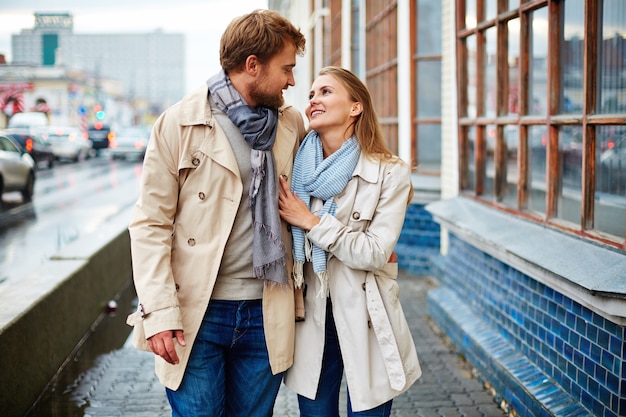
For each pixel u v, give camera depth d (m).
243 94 2.38
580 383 3.20
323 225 2.40
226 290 2.40
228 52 2.36
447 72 6.64
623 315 2.64
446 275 5.81
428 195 7.71
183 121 2.33
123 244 7.50
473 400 4.10
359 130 2.53
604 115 3.17
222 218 2.37
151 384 4.43
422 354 4.93
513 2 4.33
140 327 2.36
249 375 2.50
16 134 24.33
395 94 8.60
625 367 2.79
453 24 5.50
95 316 5.95
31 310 4.01
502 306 4.30
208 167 2.35
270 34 2.32
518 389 3.69
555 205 3.77
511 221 4.24
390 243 2.45
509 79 4.48
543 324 3.64
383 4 9.07
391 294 2.57
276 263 2.37
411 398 4.13
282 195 2.45
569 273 3.00
